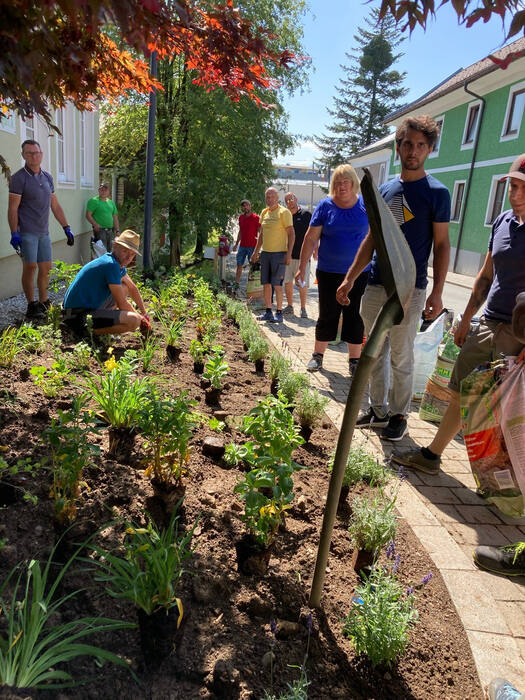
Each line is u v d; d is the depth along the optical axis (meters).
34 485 2.57
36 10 1.59
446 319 6.08
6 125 7.14
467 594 2.66
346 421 1.94
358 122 57.00
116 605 2.06
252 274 10.38
